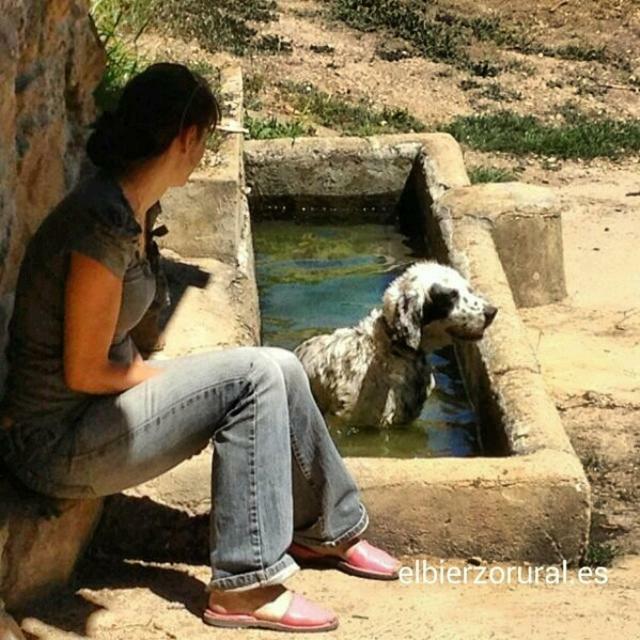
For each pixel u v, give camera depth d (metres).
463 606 5.81
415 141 12.86
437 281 8.47
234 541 5.23
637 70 20.16
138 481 5.32
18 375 5.19
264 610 5.38
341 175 12.88
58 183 6.74
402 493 6.27
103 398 5.21
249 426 5.19
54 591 5.58
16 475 5.32
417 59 19.09
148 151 4.99
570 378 9.52
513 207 10.86
